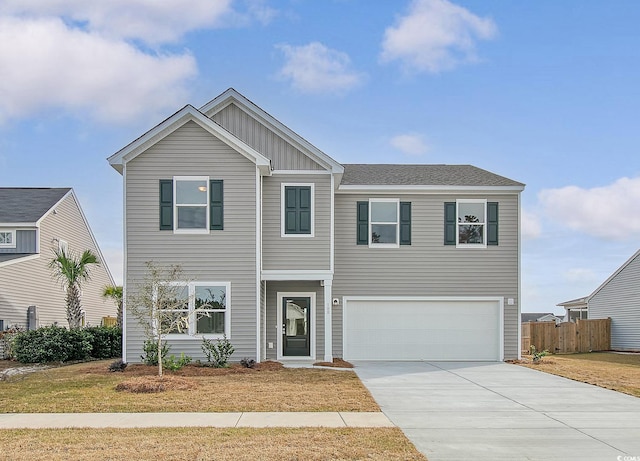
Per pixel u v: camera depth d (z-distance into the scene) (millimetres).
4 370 18906
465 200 22125
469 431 10094
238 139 18766
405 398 13391
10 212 28203
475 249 22016
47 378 16062
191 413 11328
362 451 8586
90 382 15055
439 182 22203
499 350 21859
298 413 11352
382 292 21828
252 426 10219
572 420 11094
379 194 22031
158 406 11922
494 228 22062
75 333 22031
